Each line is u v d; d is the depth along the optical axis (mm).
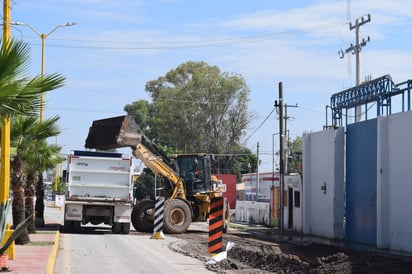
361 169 43250
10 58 17625
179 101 107375
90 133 46719
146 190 108500
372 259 27172
